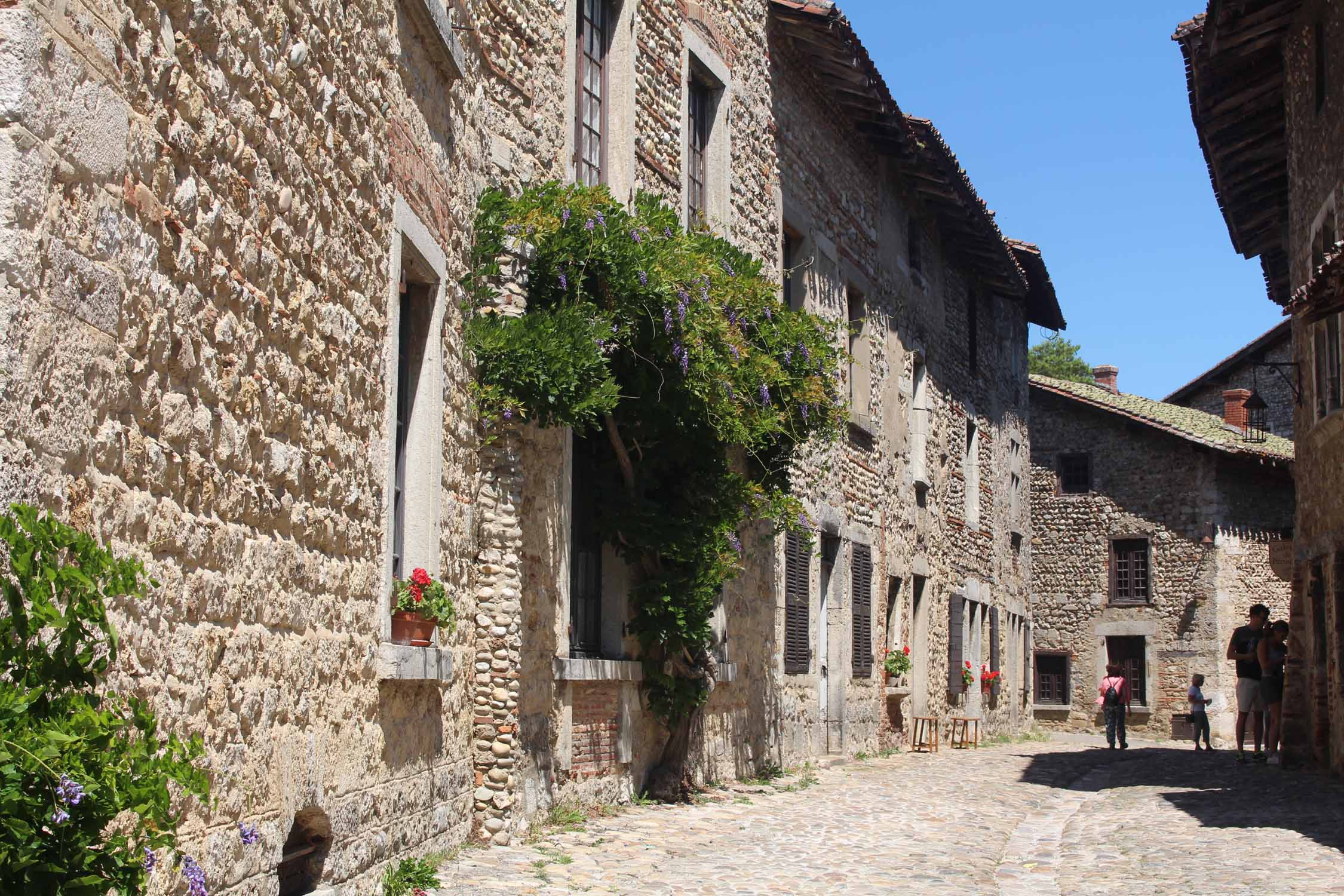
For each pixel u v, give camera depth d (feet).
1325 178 41.73
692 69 39.45
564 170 30.63
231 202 14.74
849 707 51.96
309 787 17.08
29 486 10.39
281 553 16.29
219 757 14.24
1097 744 81.46
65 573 9.39
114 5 11.99
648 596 32.60
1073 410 100.27
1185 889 22.79
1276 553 63.57
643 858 25.30
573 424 27.14
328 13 17.95
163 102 13.04
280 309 16.29
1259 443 93.45
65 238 11.07
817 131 50.34
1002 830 32.22
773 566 43.68
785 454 39.63
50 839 8.90
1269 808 34.14
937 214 67.51
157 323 12.85
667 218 31.48
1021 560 88.63
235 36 14.78
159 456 12.91
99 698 9.96
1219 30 43.86
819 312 49.52
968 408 74.49
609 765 31.53
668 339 29.58
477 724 25.96
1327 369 42.63
